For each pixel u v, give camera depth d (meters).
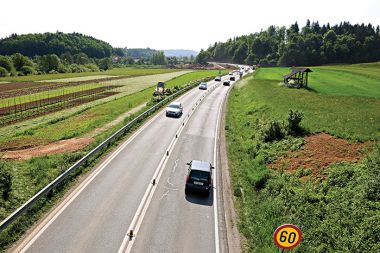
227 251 13.33
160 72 132.88
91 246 12.70
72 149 24.61
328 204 15.45
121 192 17.66
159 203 16.88
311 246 13.04
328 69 101.75
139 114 38.31
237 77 101.00
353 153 21.28
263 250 13.09
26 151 24.70
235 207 17.31
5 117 42.38
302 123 28.78
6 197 15.54
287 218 15.27
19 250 12.03
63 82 92.81
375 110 33.59
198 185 18.09
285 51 172.38
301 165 21.02
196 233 14.44
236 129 35.16
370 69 105.12
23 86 82.44
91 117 38.69
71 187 17.77
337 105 37.44
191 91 64.38
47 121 38.31
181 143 28.20
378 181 15.02
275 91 52.09
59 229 13.61
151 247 13.08
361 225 13.09
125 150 24.97
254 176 20.59
